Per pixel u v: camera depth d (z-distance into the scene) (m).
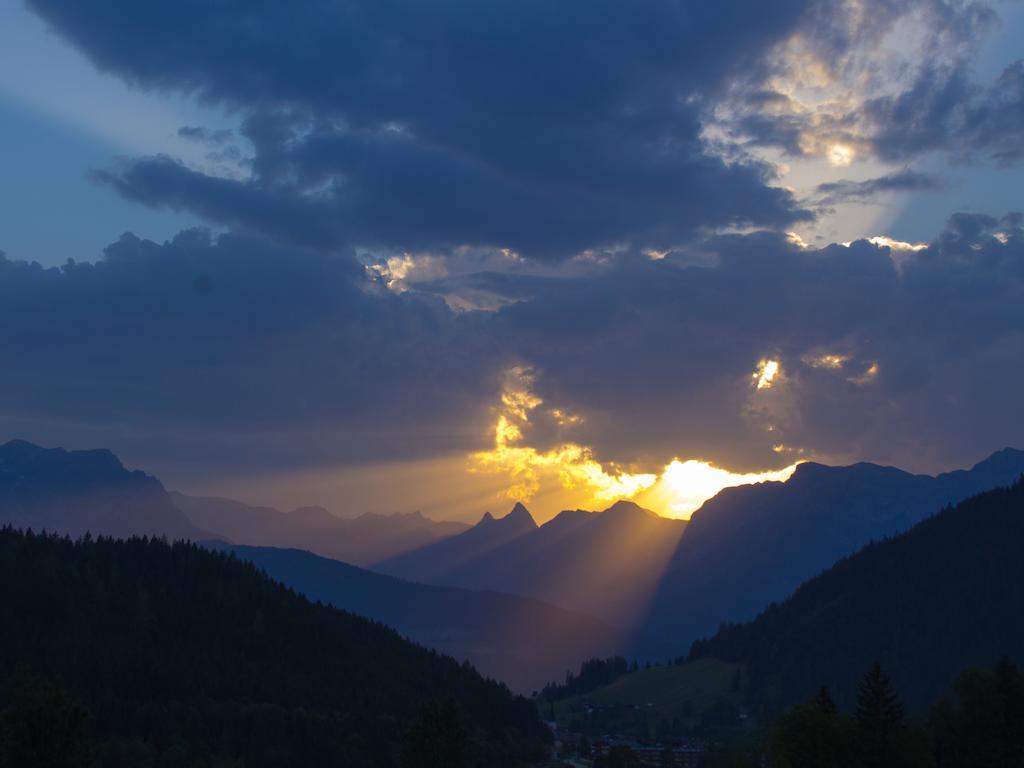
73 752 147.25
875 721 185.38
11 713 146.12
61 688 154.12
